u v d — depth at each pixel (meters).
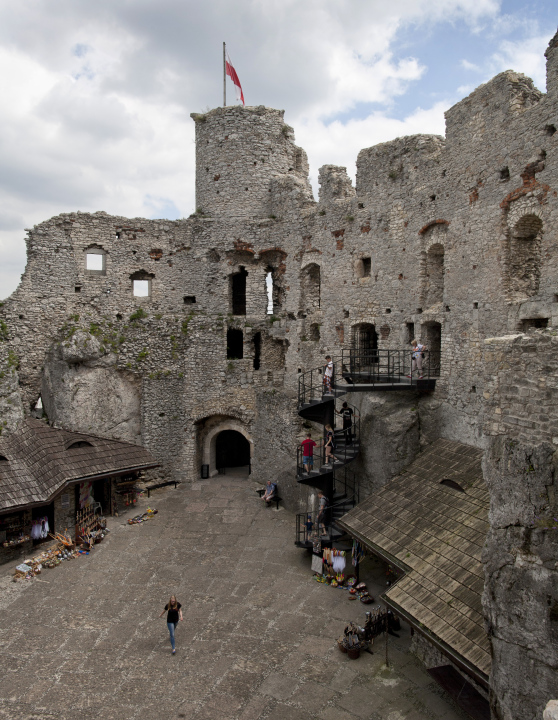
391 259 22.16
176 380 27.19
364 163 23.50
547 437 7.85
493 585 8.38
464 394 17.64
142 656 12.78
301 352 27.28
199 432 28.22
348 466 20.36
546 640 7.50
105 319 27.12
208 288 29.73
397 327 21.89
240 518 22.08
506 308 16.19
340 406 23.45
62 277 27.11
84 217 27.59
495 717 8.28
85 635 13.68
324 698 11.22
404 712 10.73
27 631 13.85
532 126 15.18
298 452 20.73
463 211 18.14
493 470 8.71
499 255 16.50
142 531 20.70
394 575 16.25
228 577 16.83
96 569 17.44
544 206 14.78
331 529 17.58
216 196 30.20
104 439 22.61
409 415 18.58
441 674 10.73
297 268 27.62
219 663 12.47
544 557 7.61
